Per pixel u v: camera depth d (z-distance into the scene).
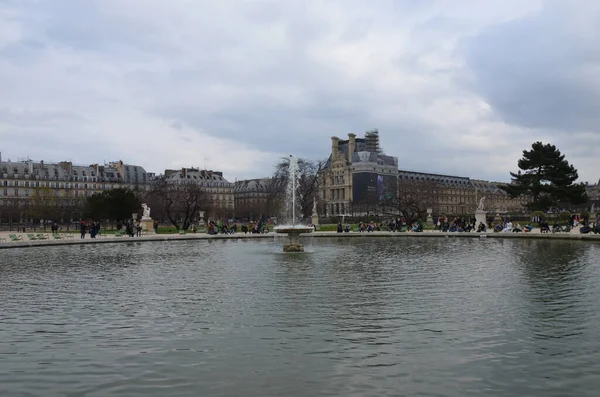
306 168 127.88
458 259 37.06
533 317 17.50
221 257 40.22
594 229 58.69
